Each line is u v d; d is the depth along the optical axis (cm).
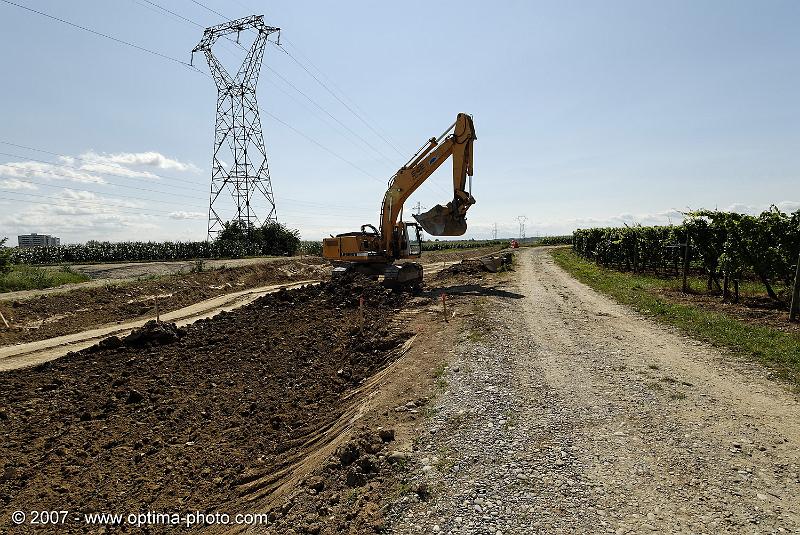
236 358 1522
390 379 1080
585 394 930
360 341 1577
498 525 536
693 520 541
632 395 923
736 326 1399
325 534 557
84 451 967
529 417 821
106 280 2848
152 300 2528
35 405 1182
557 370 1082
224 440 1008
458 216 2316
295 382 1309
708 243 2092
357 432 807
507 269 3797
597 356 1192
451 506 575
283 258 4891
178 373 1390
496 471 648
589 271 3528
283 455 916
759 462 669
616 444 725
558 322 1611
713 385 973
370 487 636
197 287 2958
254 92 5338
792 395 910
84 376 1381
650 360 1153
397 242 2611
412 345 1348
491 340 1330
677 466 660
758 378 1009
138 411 1151
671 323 1536
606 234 4072
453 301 2067
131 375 1382
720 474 639
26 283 2483
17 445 995
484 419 811
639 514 552
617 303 1994
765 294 2036
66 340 1794
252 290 3278
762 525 530
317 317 2034
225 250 5197
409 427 798
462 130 2309
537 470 651
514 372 1062
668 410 849
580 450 707
